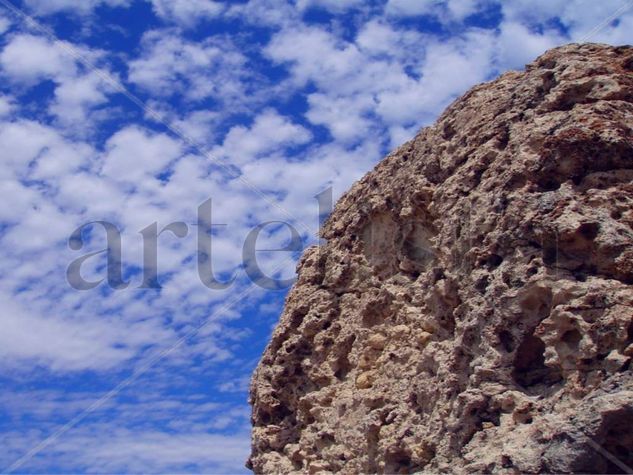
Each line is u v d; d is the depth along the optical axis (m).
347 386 27.36
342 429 26.28
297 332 30.03
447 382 22.06
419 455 22.27
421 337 24.38
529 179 21.61
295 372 29.80
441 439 21.77
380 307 26.94
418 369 23.91
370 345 26.55
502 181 22.22
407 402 23.73
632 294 19.19
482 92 25.38
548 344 19.88
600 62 22.53
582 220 20.20
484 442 20.36
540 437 18.95
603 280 19.67
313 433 27.84
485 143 23.69
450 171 24.75
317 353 28.94
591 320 19.42
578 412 18.52
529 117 22.94
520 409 20.02
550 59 23.86
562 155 21.23
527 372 20.80
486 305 21.39
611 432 18.16
